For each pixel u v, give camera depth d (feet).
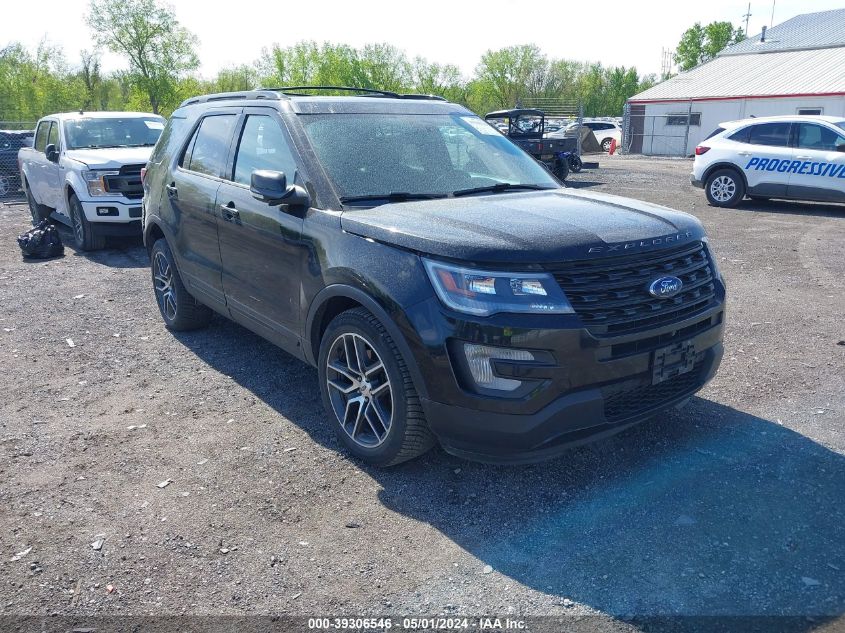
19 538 10.13
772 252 30.09
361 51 192.54
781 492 10.98
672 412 13.92
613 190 56.70
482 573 9.29
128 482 11.66
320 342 12.84
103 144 33.78
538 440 9.96
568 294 9.90
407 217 11.37
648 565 9.32
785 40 130.31
